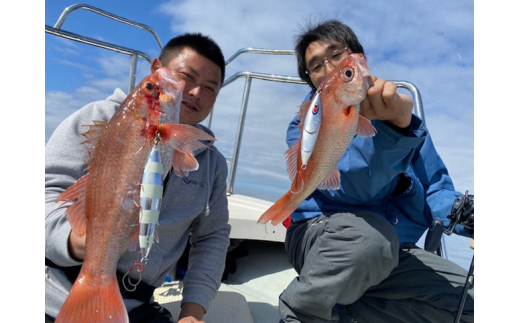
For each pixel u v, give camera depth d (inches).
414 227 41.4
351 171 35.6
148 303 31.3
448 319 35.3
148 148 20.0
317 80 37.1
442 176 44.8
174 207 33.9
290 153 26.2
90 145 31.1
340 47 36.3
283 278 53.0
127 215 20.1
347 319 39.7
